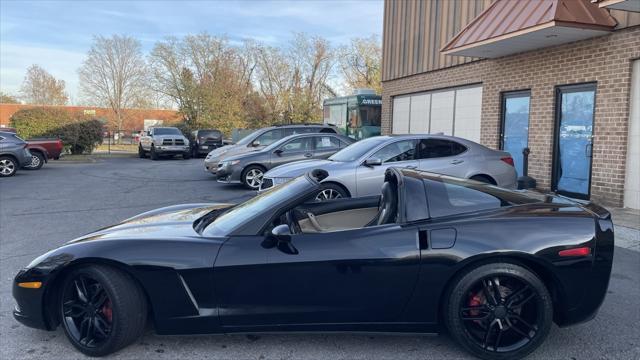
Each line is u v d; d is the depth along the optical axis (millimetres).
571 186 10242
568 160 10305
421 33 15398
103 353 3510
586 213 3611
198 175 16828
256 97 45188
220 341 3770
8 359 3523
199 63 42438
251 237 3562
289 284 3447
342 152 8898
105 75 47844
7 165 16359
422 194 3666
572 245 3387
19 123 25984
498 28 10312
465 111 13648
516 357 3420
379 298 3445
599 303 3463
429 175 3977
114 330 3447
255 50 46219
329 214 4488
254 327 3514
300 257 3428
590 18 8938
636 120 8852
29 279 3619
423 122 15711
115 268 3500
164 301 3486
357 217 4500
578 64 9891
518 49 11086
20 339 3857
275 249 3471
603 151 9383
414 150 8398
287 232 3395
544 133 10789
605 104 9320
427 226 3498
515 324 3467
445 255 3381
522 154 11578
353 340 3783
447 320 3455
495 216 3543
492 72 12359
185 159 27359
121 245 3541
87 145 28516
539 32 9250
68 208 9945
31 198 11352
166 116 53562
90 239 3762
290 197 3676
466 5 13195
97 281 3482
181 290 3471
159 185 13789
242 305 3486
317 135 12953
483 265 3391
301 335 3871
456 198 3713
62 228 7996
